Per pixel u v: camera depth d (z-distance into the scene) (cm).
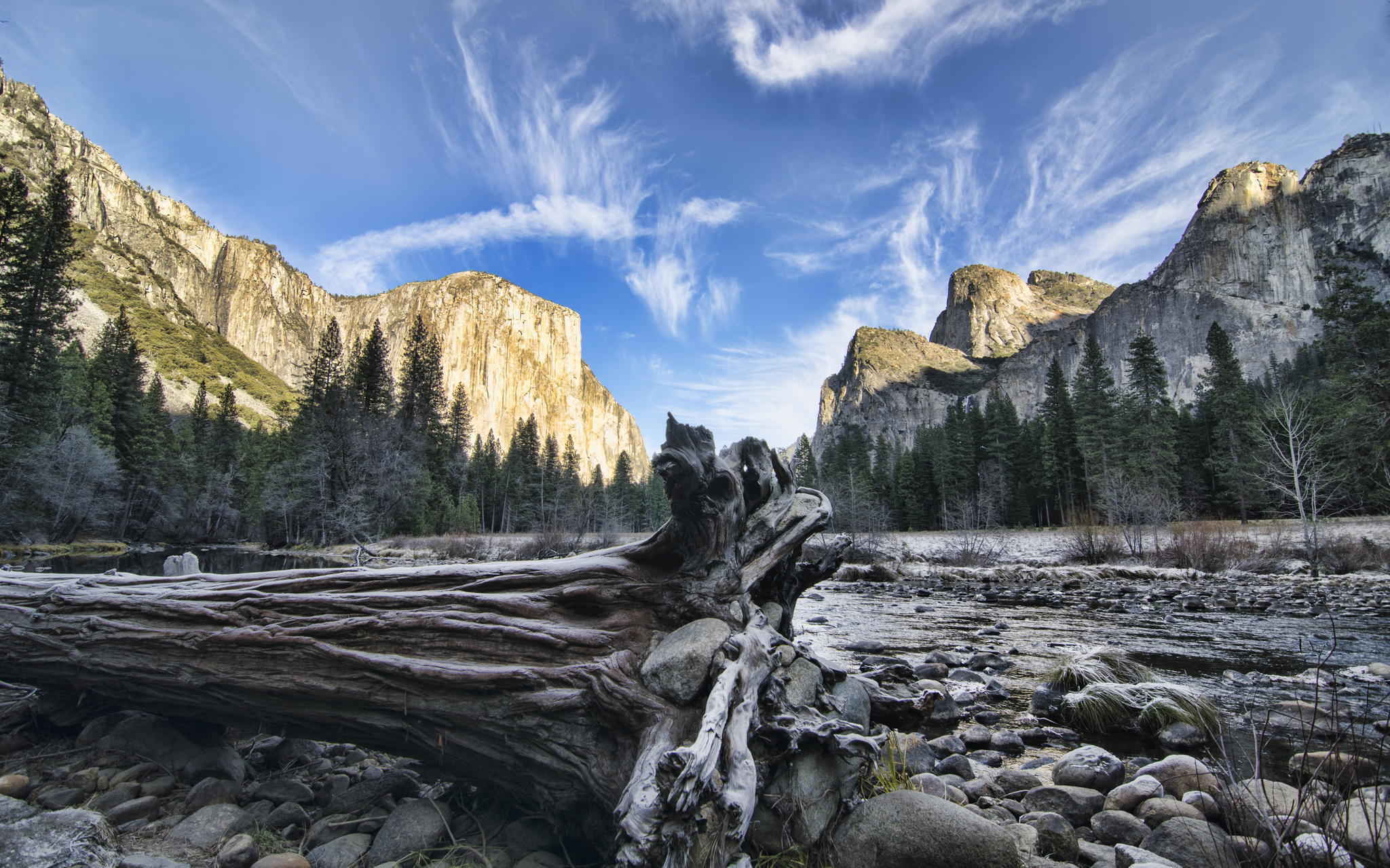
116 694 383
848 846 249
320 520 4441
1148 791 331
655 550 331
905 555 2616
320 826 307
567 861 276
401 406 6269
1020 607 1260
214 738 399
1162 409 5041
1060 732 477
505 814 318
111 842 278
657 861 209
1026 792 354
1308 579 1641
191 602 367
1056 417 5938
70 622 382
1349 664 684
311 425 4903
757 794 251
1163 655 750
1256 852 246
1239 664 695
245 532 5466
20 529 3203
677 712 263
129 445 4688
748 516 342
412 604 331
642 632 308
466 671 291
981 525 5406
